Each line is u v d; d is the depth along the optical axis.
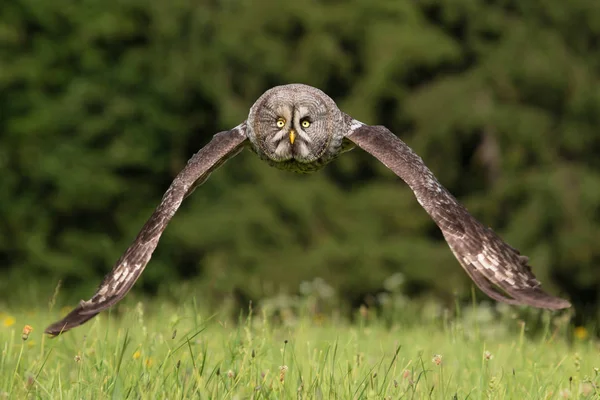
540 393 7.39
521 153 29.38
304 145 7.86
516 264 5.99
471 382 7.90
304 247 28.95
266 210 28.92
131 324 8.91
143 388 6.84
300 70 30.30
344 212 29.09
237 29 30.89
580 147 29.69
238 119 30.16
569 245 28.05
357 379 7.34
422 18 30.52
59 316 10.92
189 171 6.96
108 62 33.69
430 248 27.80
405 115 29.50
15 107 32.91
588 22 30.72
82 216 32.50
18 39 33.25
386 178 29.77
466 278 27.27
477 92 29.62
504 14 30.66
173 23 32.81
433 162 29.61
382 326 11.01
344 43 30.64
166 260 30.45
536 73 29.45
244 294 27.36
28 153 32.19
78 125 32.50
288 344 8.88
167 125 32.66
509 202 29.14
